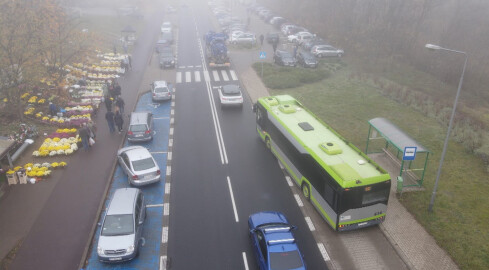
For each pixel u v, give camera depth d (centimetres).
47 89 2886
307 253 1395
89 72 3550
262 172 1939
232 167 1981
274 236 1298
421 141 2239
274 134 2012
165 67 3831
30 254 1383
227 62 3834
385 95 3042
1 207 1642
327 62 4022
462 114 2666
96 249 1412
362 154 1541
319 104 2861
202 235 1486
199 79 3497
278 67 3762
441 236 1461
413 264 1339
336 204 1397
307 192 1670
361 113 2681
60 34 3158
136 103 2894
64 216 1592
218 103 2903
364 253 1398
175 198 1720
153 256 1375
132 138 2181
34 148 2144
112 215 1405
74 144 2142
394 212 1608
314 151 1587
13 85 2464
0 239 1455
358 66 3922
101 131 2405
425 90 3247
